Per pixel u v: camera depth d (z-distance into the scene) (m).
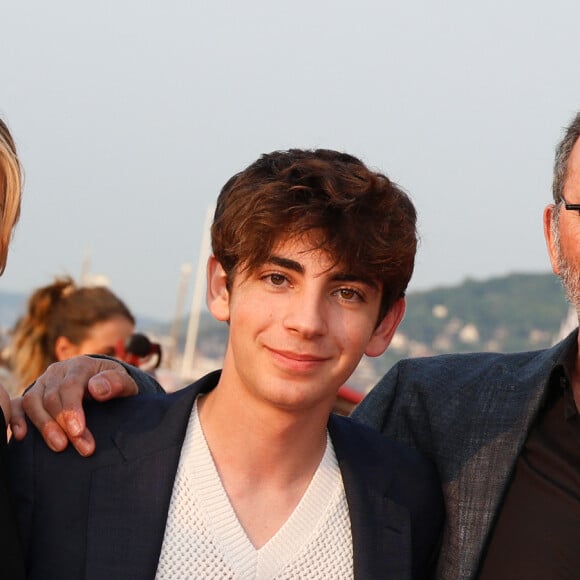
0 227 3.02
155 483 3.13
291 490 3.26
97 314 6.46
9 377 6.50
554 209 3.67
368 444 3.51
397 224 3.16
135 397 3.34
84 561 3.05
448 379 3.84
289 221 3.05
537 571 3.33
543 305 148.00
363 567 3.22
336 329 3.13
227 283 3.20
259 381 3.10
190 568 3.08
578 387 3.58
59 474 3.12
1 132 3.01
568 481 3.43
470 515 3.51
